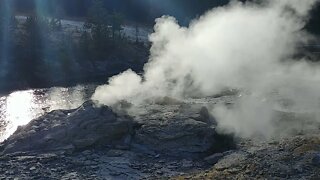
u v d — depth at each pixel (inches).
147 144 1040.2
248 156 919.7
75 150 1007.6
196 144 1032.2
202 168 916.0
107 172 866.1
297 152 891.4
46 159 933.2
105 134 1041.5
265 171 815.7
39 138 1045.2
